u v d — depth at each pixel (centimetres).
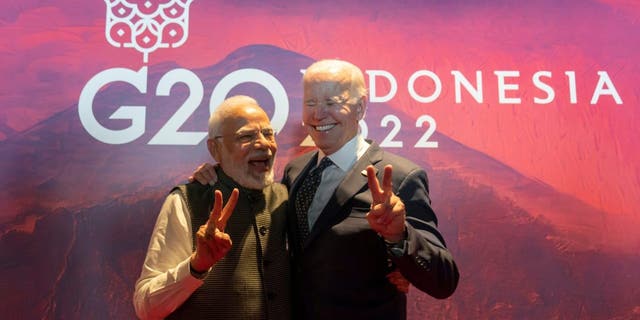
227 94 273
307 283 191
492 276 261
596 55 285
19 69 274
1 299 251
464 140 273
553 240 264
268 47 279
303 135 271
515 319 257
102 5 282
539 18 288
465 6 287
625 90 282
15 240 257
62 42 278
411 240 167
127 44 278
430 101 276
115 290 254
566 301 259
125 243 258
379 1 286
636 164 274
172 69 275
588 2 290
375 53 280
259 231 194
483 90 279
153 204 262
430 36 284
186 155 267
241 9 282
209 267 171
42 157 265
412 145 271
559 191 270
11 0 281
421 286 177
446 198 267
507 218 266
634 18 289
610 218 268
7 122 268
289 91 275
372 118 273
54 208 260
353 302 185
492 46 284
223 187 199
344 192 192
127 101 271
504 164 271
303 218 200
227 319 181
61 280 254
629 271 263
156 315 181
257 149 198
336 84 203
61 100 271
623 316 258
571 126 276
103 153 266
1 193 261
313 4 284
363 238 186
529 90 280
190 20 280
